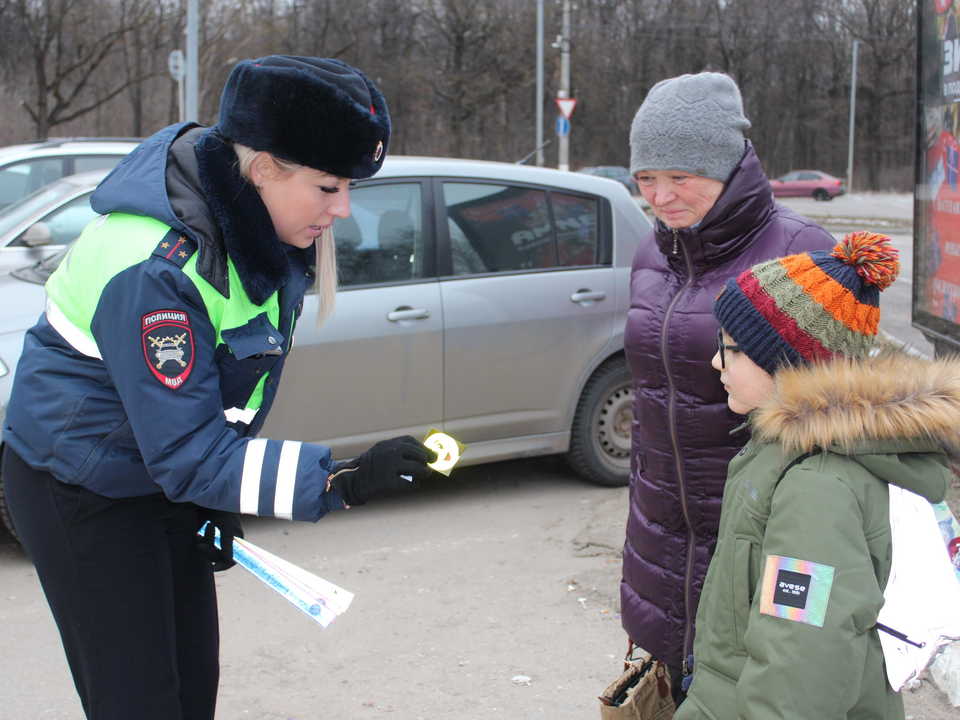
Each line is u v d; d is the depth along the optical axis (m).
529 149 43.72
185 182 1.73
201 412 1.67
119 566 1.86
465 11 39.47
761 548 1.59
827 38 49.22
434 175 4.53
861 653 1.40
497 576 3.91
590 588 3.76
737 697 1.48
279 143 1.63
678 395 2.18
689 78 2.09
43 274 4.52
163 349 1.64
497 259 4.63
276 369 1.99
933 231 4.08
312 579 1.90
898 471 1.48
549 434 4.79
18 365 1.87
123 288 1.65
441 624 3.49
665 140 2.07
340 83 1.67
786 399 1.53
